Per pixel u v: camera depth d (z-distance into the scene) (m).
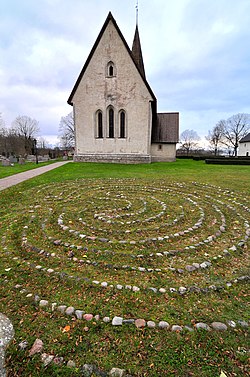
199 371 2.32
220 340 2.68
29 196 9.69
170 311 3.15
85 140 26.77
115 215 7.14
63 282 3.77
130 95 25.11
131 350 2.54
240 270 4.24
